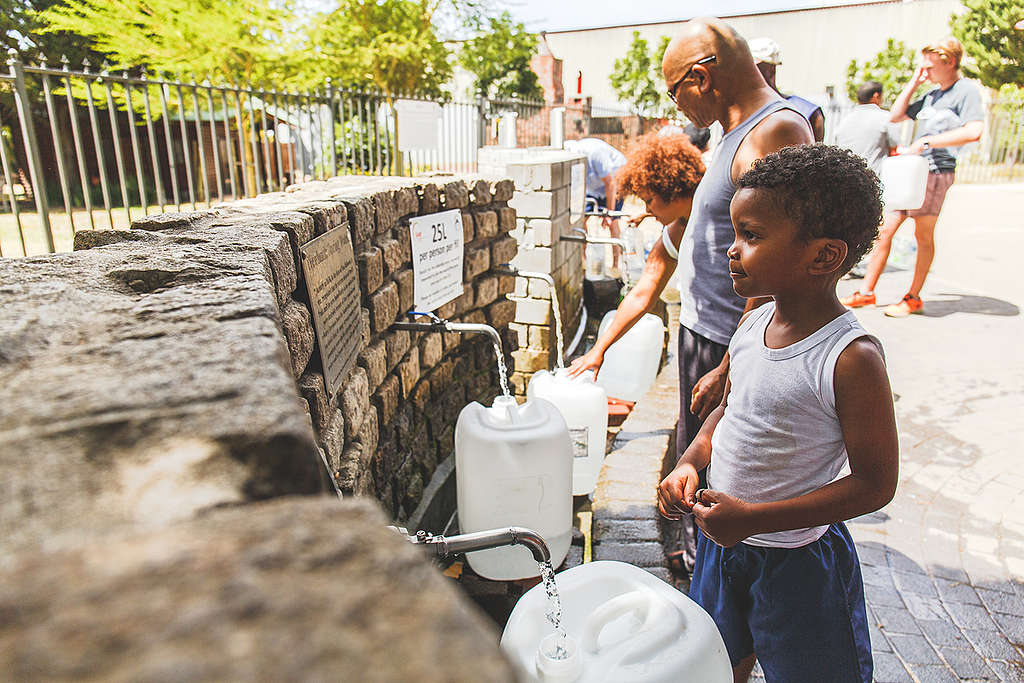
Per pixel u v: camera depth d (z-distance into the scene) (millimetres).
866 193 1392
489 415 2490
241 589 336
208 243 1379
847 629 1620
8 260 1089
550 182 4434
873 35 40625
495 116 9727
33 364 631
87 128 9844
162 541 373
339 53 11742
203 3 10375
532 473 2369
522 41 17953
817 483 1511
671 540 2982
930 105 6020
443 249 3031
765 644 1664
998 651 2336
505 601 2412
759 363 1550
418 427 2988
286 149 11250
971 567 2812
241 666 296
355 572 353
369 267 2320
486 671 302
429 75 13359
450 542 1494
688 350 2525
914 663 2273
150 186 10742
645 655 1348
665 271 2871
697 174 2691
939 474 3561
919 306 6305
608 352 4086
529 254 4594
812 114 3719
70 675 291
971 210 12727
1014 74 24297
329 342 1843
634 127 18219
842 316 1443
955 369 4996
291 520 391
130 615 320
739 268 1521
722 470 1653
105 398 551
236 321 757
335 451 1812
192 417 520
